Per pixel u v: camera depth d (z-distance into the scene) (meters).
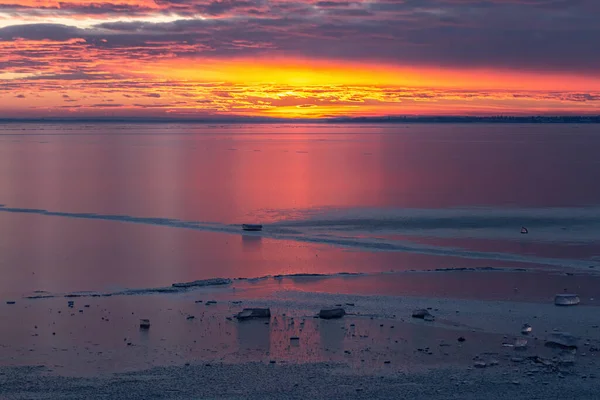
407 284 52.16
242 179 134.88
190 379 33.53
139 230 77.56
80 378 33.53
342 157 198.75
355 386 32.81
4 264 60.00
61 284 52.47
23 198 105.88
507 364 35.50
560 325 41.78
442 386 32.78
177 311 44.44
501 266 58.88
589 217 84.50
